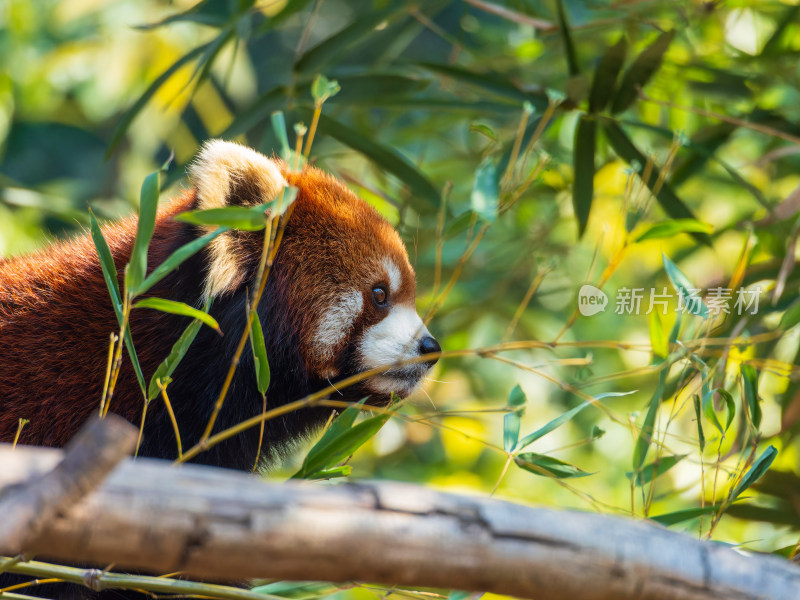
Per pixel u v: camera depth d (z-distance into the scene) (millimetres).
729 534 7707
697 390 4750
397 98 7809
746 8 8750
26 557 3057
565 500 9469
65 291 5336
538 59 9695
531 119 7266
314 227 5738
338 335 5754
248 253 5434
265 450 5867
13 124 15055
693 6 8180
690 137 8000
